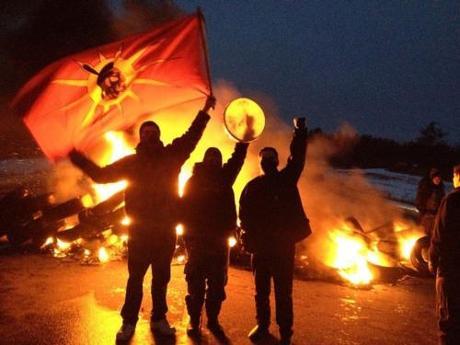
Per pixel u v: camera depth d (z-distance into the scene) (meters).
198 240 5.31
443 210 4.25
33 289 6.77
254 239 5.15
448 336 4.25
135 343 5.12
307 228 5.10
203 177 5.37
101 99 6.72
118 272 7.66
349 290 7.27
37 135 6.60
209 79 6.72
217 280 5.39
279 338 5.34
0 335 5.26
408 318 6.15
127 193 5.26
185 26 6.79
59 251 8.87
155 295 5.35
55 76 6.57
